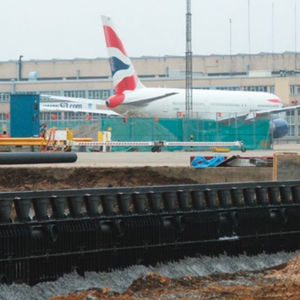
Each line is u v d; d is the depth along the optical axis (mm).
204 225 69625
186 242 68562
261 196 74375
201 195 70375
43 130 166875
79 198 63000
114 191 65250
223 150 178375
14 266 59031
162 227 66812
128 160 130000
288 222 75562
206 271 67438
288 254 74625
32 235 59844
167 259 67250
